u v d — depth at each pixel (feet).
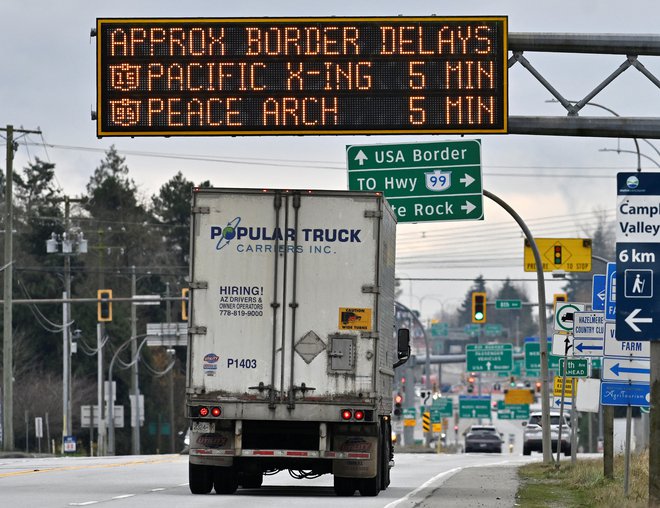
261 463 232.12
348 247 220.02
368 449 224.53
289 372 218.79
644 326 180.04
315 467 233.76
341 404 218.18
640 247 180.55
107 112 229.04
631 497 217.56
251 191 220.64
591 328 275.59
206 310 219.82
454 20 227.40
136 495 223.51
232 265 220.23
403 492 247.91
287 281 219.82
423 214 350.02
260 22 228.43
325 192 220.64
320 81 227.61
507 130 228.84
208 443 223.10
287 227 220.43
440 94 227.40
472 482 292.40
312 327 219.41
